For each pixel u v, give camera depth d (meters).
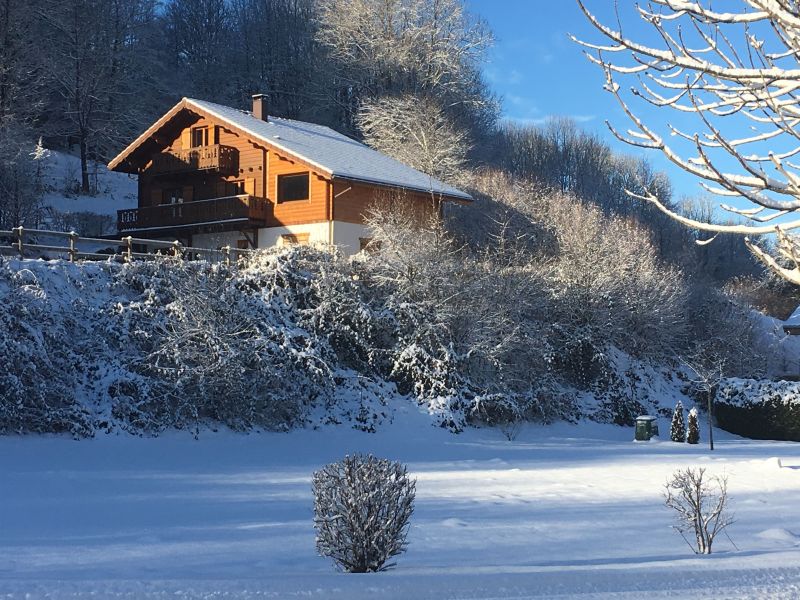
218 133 37.78
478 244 40.72
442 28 55.72
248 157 36.34
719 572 6.99
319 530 7.74
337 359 24.23
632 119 4.39
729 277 65.94
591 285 33.53
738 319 41.38
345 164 34.34
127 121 57.84
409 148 48.00
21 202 38.62
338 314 25.05
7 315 18.20
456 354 25.73
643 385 33.53
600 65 4.59
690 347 39.38
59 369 18.94
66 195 48.34
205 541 9.68
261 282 24.17
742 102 4.43
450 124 51.50
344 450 20.19
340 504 7.68
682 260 53.69
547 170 65.88
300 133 38.47
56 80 52.88
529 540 9.99
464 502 13.09
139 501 12.70
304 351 22.78
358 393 23.70
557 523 11.33
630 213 60.97
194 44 70.38
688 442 27.36
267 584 6.31
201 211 36.03
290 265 24.83
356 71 55.78
